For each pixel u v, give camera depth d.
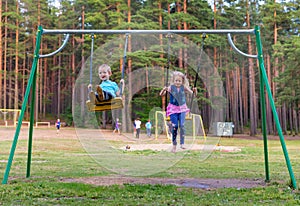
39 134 19.58
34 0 32.12
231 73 31.17
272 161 8.12
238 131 28.69
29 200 3.64
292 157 9.24
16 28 29.20
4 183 4.56
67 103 36.03
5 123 26.75
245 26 28.33
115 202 3.58
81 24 30.89
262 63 5.00
